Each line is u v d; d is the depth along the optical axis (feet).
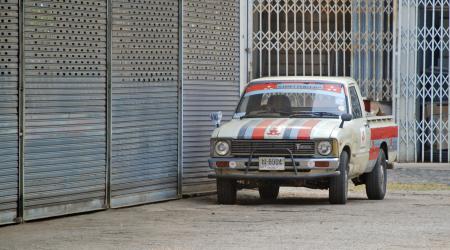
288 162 106.42
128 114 108.68
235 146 108.17
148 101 112.06
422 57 155.43
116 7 106.42
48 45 97.19
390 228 87.71
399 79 154.81
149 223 93.76
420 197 121.90
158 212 103.65
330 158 105.70
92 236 84.89
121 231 87.92
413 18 154.71
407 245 77.46
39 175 96.78
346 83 116.37
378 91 155.22
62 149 99.50
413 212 101.19
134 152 109.91
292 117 113.50
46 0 96.84
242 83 151.74
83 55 101.86
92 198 103.91
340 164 107.65
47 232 88.43
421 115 155.63
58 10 98.32
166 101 115.34
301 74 154.71
